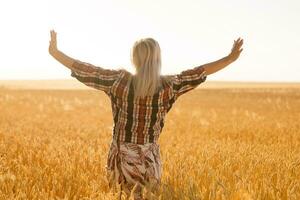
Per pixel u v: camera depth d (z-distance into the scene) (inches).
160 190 186.4
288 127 613.0
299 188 218.4
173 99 168.9
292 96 2532.0
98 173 247.0
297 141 452.8
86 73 167.5
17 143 369.4
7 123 593.3
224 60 167.8
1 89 2716.5
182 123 673.6
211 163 287.0
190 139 457.1
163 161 292.5
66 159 272.4
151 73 161.5
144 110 167.2
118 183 179.0
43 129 526.3
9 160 274.4
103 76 167.5
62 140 413.1
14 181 213.5
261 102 1754.4
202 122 647.8
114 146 175.3
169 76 168.1
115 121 172.7
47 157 284.7
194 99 2063.2
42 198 192.2
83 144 381.1
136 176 173.9
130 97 165.9
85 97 1887.3
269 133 530.6
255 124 657.0
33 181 221.9
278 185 219.3
